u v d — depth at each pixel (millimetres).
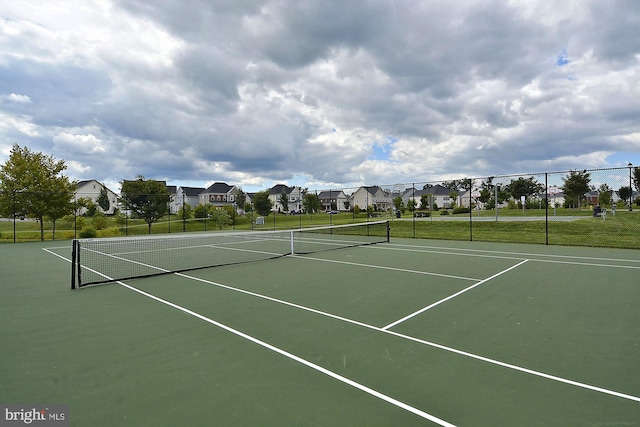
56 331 5223
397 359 4102
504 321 5504
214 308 6375
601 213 24297
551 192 28703
